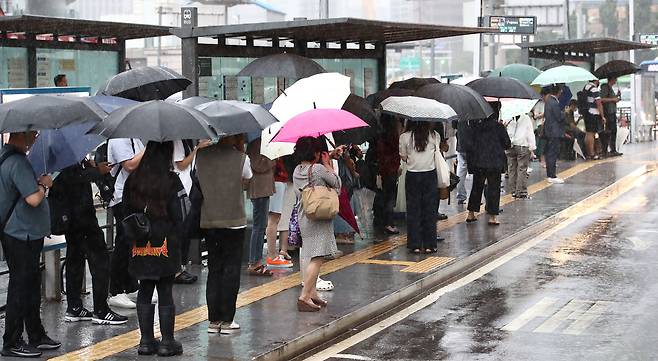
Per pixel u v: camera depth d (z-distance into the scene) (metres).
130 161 12.28
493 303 14.17
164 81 14.18
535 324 12.84
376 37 21.16
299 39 19.56
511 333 12.38
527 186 26.62
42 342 10.90
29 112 10.02
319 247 12.86
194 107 11.83
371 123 15.97
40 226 10.67
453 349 11.62
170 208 10.60
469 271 16.66
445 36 22.00
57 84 19.09
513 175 25.42
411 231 17.28
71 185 11.79
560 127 28.12
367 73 22.03
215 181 11.51
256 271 15.27
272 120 12.12
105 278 12.12
